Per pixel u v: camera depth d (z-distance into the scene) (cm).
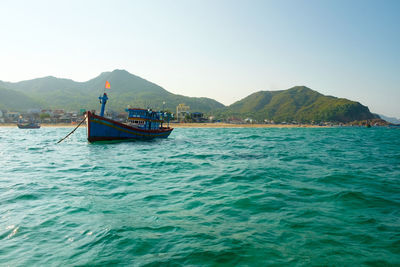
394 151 2758
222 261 493
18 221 710
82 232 634
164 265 479
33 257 518
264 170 1520
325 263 486
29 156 2228
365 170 1535
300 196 952
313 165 1727
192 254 519
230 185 1138
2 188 1096
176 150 2814
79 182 1216
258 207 822
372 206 835
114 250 541
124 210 802
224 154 2405
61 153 2453
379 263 486
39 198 940
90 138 3366
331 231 635
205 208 818
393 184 1154
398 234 615
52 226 673
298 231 634
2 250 549
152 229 649
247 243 568
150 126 4497
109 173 1455
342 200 898
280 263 486
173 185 1153
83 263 493
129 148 2964
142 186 1136
